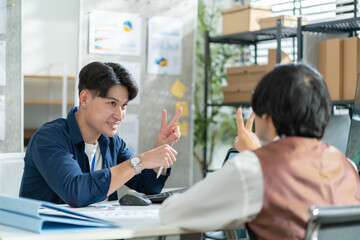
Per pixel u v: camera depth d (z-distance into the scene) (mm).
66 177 1572
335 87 2967
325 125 1183
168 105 3582
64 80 5070
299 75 1153
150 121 3512
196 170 4613
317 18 3602
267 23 3473
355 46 2893
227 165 1143
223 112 4590
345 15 3367
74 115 1806
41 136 1706
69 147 1751
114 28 3359
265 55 4125
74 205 1558
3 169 1999
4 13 3057
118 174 1593
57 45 5555
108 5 3332
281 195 1078
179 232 1233
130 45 3422
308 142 1154
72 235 1169
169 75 3582
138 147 3469
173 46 3588
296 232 1062
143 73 3482
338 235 1045
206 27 4598
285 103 1143
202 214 1177
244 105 3693
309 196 1085
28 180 1760
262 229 1096
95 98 1729
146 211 1533
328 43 3035
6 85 3076
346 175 1173
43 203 1191
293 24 3375
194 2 3660
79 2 3234
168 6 3557
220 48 4559
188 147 3654
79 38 3242
